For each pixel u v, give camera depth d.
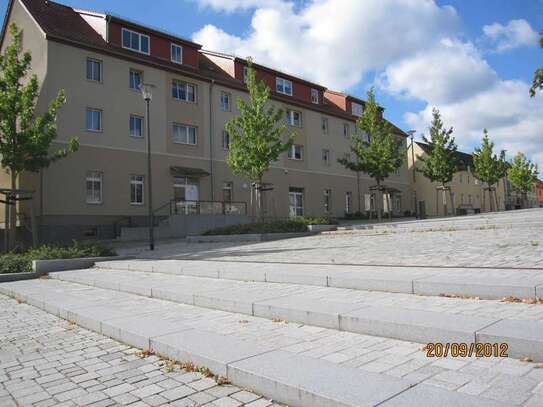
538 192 96.25
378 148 29.67
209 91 30.73
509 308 5.29
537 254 8.46
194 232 26.80
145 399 4.02
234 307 6.81
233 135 23.45
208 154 30.17
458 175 55.56
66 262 13.89
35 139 17.89
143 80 27.44
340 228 20.42
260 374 3.92
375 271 8.00
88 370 4.92
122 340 5.92
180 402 3.90
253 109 23.50
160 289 8.42
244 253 13.88
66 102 23.94
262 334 5.47
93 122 25.17
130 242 23.58
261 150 23.12
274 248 14.99
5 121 17.84
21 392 4.38
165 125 28.09
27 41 25.33
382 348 4.64
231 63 33.50
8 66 18.27
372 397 3.31
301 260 10.83
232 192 31.41
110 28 26.59
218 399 3.91
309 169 37.38
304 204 36.69
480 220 17.23
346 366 4.19
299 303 6.29
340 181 40.19
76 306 7.94
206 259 12.89
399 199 48.09
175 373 4.61
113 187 25.39
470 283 6.02
